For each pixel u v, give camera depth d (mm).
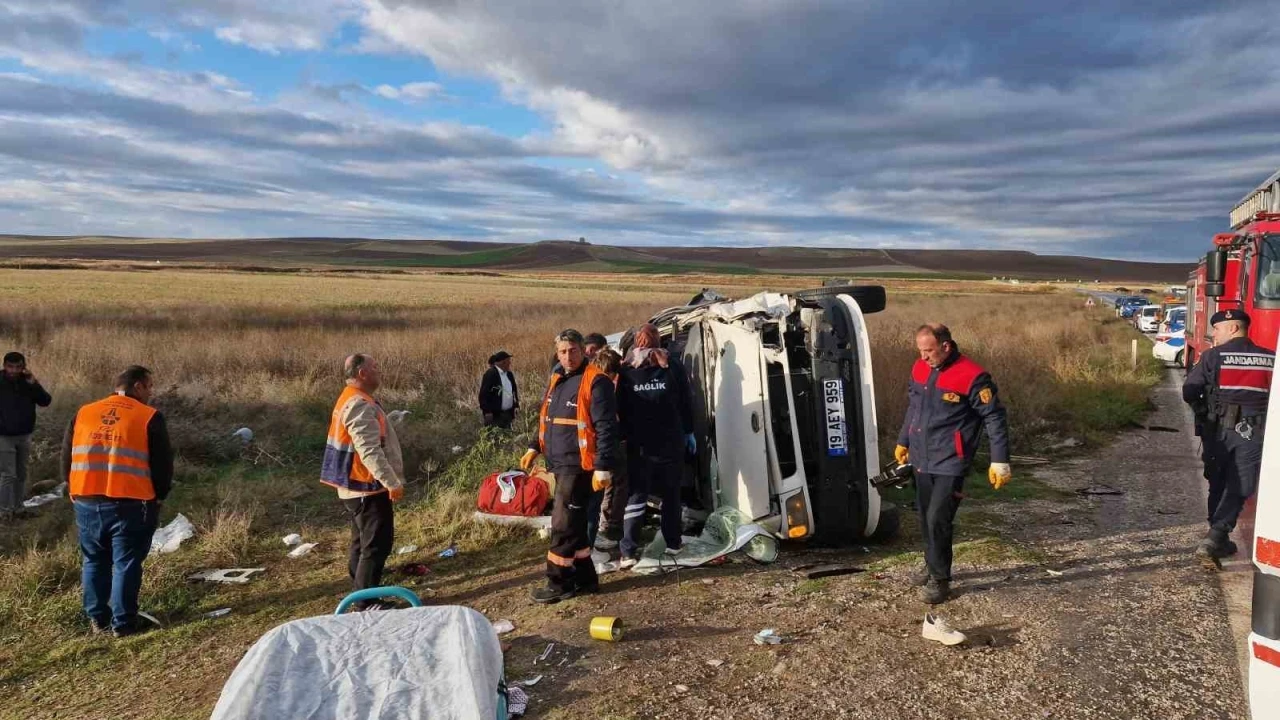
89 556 5039
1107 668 3730
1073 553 5500
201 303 35375
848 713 3445
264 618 5195
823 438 5707
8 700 4211
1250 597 4543
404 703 2373
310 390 12484
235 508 7109
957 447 4562
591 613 4797
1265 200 10070
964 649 3998
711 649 4172
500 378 9656
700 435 6566
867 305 6434
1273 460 2420
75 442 4980
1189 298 15430
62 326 23047
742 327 5953
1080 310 40812
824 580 5168
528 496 6742
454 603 5246
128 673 4469
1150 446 9727
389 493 5238
